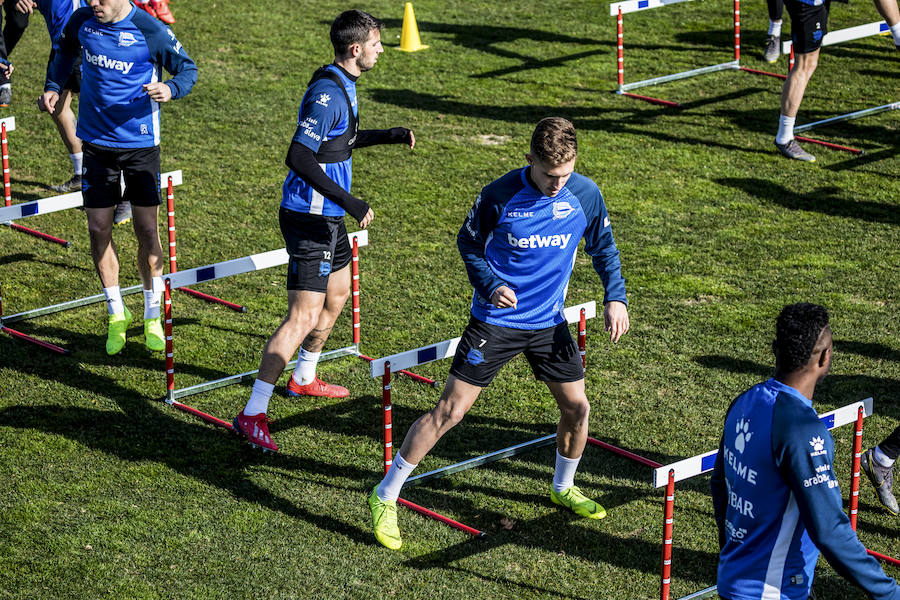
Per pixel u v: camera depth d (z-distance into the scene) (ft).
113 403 25.66
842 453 23.56
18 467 22.80
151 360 28.04
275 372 23.08
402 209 37.83
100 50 26.35
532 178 18.12
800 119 46.37
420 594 19.13
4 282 32.22
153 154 27.50
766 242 34.94
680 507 21.91
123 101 26.73
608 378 27.04
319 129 21.76
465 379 19.30
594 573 19.77
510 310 19.11
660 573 19.74
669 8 63.87
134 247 35.14
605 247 19.40
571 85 50.96
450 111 47.67
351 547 20.53
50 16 36.37
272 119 46.73
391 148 43.52
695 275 32.71
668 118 46.55
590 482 22.75
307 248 23.13
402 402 26.08
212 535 20.75
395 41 57.98
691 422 24.98
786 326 13.55
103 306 31.14
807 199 38.27
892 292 31.37
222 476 22.81
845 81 51.19
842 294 31.32
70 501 21.68
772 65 53.31
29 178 40.19
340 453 23.84
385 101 48.80
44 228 36.27
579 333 22.70
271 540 20.65
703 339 28.91
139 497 21.91
